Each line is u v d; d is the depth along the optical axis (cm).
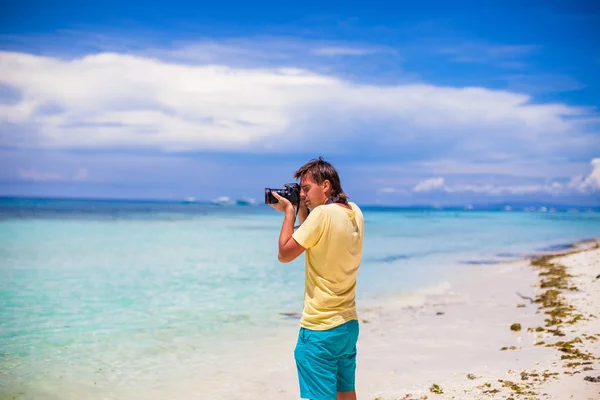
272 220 5431
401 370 572
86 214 6172
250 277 1409
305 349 336
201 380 571
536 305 930
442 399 469
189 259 1811
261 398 516
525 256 1955
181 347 708
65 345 717
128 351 688
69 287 1218
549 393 455
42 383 562
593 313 782
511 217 8238
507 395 460
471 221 6084
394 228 4231
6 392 535
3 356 662
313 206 353
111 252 2009
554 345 622
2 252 1953
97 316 907
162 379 575
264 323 858
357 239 338
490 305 972
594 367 514
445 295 1111
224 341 741
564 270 1362
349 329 336
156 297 1100
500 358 593
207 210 10106
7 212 6125
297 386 550
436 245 2505
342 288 333
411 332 768
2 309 962
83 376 586
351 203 359
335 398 336
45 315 912
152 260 1769
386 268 1596
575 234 3466
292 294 1150
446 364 587
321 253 327
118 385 558
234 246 2344
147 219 5206
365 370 577
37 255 1867
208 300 1070
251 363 634
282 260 331
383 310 955
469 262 1762
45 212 6481
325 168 349
